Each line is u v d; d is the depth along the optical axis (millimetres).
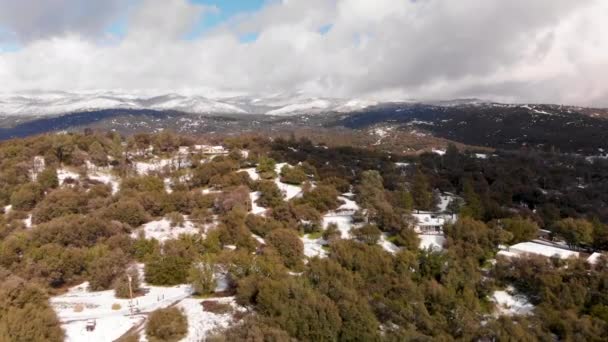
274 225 94375
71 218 90125
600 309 64750
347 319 57469
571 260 78312
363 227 93312
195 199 110938
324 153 188750
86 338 53406
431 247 80688
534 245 92562
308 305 56688
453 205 113812
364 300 61812
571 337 60000
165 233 94625
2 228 90688
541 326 63156
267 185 121625
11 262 73250
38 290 54719
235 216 95938
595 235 89875
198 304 63219
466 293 69500
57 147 138000
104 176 134000
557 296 69625
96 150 144375
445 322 62656
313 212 102500
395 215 99750
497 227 93750
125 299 65875
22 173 120625
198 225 99625
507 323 60219
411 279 73062
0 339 46125
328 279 65500
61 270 71688
